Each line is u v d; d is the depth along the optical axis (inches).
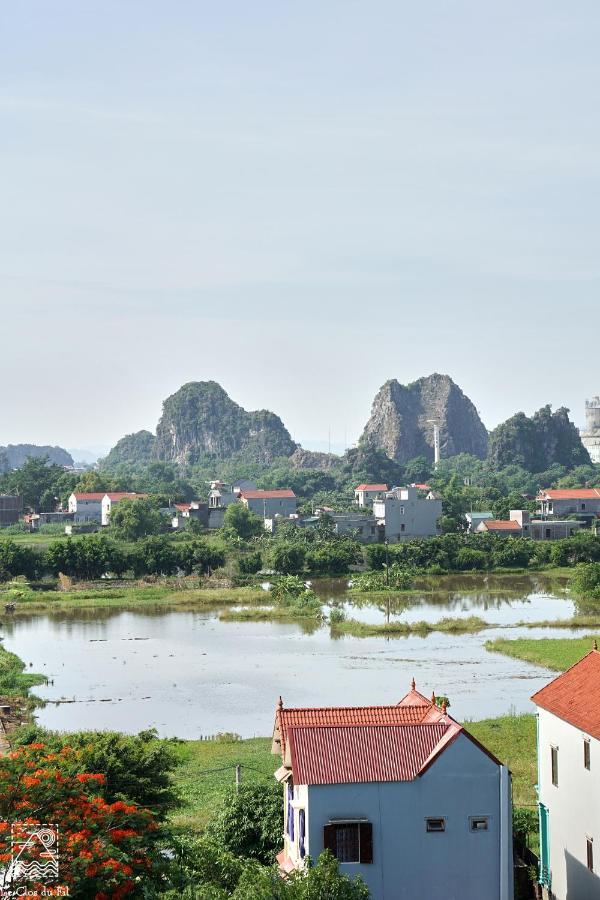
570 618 5438.0
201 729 3240.7
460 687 3796.8
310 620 5541.3
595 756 1813.5
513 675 4018.2
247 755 2893.7
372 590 6756.9
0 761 1587.1
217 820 2081.7
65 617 5713.6
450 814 1710.1
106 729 3198.8
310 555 7519.7
